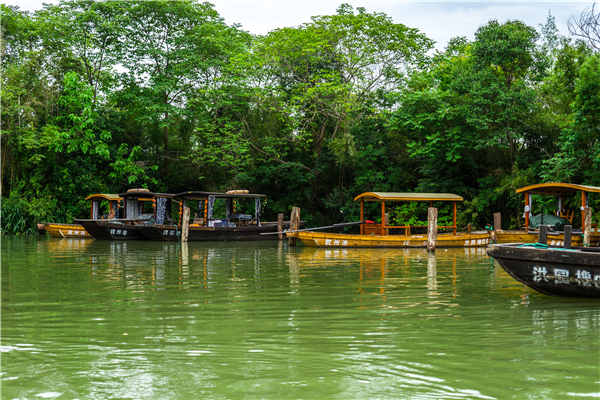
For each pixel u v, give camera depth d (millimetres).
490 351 6441
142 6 34062
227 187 34469
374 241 22625
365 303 9508
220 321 8047
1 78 31844
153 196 28188
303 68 32938
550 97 29625
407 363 5973
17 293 10578
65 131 33188
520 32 27531
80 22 33781
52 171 34250
